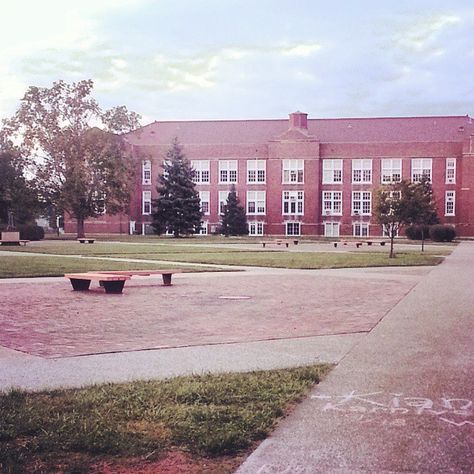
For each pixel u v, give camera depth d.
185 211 81.56
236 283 20.27
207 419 6.12
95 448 5.38
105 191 71.75
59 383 7.60
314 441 5.59
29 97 71.12
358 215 90.50
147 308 14.41
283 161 91.56
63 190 70.31
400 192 37.25
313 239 79.00
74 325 11.99
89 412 6.34
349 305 14.91
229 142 94.81
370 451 5.34
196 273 24.20
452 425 6.01
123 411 6.36
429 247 53.44
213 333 11.11
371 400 6.84
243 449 5.43
